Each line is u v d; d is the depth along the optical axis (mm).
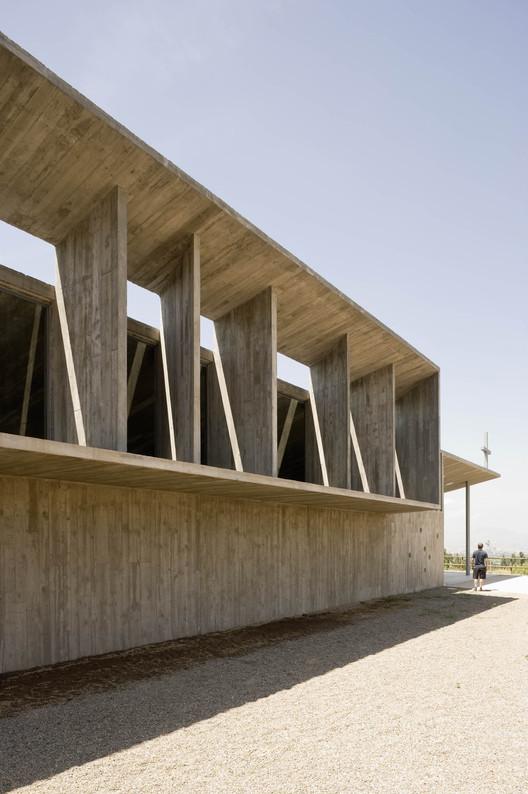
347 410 15102
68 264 9734
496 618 13836
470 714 6355
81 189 8945
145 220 9758
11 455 6684
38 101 7523
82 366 9234
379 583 18672
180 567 11094
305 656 9484
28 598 8383
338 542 16609
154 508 10664
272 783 4527
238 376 12914
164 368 11250
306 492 11570
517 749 5289
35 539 8578
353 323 14828
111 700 6766
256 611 13062
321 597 15547
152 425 11570
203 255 11086
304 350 15484
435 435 19344
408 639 11102
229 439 12891
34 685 7391
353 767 4844
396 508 16812
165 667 8555
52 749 5211
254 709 6473
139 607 10148
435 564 22844
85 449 6996
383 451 17375
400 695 7121
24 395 9727
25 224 9547
